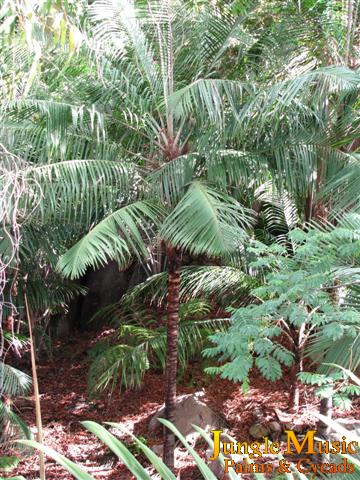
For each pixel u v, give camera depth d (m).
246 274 4.97
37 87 4.45
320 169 4.27
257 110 3.87
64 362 7.83
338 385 3.88
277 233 5.87
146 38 4.55
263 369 3.19
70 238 5.03
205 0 4.68
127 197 4.45
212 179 4.08
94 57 4.31
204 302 5.70
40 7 2.39
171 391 4.71
